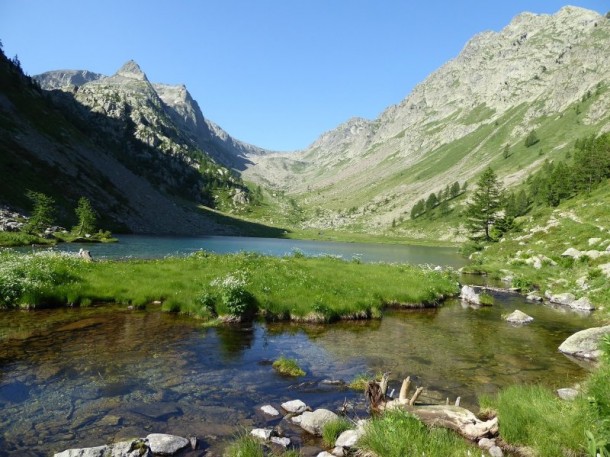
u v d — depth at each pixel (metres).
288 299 21.95
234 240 125.94
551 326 21.92
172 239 100.44
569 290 32.06
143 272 26.73
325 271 32.25
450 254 101.69
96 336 16.03
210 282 23.39
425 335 19.28
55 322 17.59
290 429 9.49
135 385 11.54
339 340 17.81
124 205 124.19
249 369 13.59
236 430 9.29
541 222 71.38
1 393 10.43
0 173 87.19
